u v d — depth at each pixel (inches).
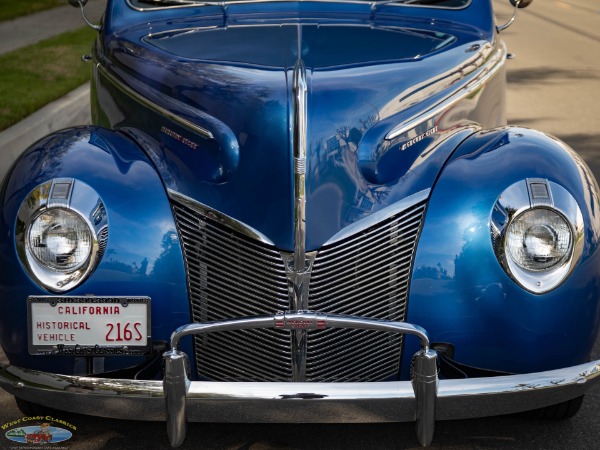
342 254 108.7
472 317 109.3
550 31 617.3
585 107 347.3
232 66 126.8
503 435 121.9
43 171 111.7
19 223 108.2
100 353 109.2
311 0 153.0
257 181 110.9
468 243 109.5
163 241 110.8
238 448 118.0
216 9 153.6
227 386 100.2
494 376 107.4
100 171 113.0
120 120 138.8
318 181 110.1
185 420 101.3
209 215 111.0
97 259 108.2
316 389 99.5
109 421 125.0
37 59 404.8
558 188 109.4
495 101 146.9
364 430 122.6
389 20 149.1
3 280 109.3
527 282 107.8
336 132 114.1
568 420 126.4
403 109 120.8
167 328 110.7
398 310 110.3
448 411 103.8
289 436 121.1
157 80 130.3
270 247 108.1
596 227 110.3
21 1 673.0
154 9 156.6
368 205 110.7
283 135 112.0
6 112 287.0
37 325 108.0
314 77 121.8
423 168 116.2
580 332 110.3
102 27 161.9
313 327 101.3
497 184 111.0
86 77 363.9
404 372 111.9
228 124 117.1
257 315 103.4
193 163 117.1
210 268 111.0
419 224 111.5
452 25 151.0
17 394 109.5
